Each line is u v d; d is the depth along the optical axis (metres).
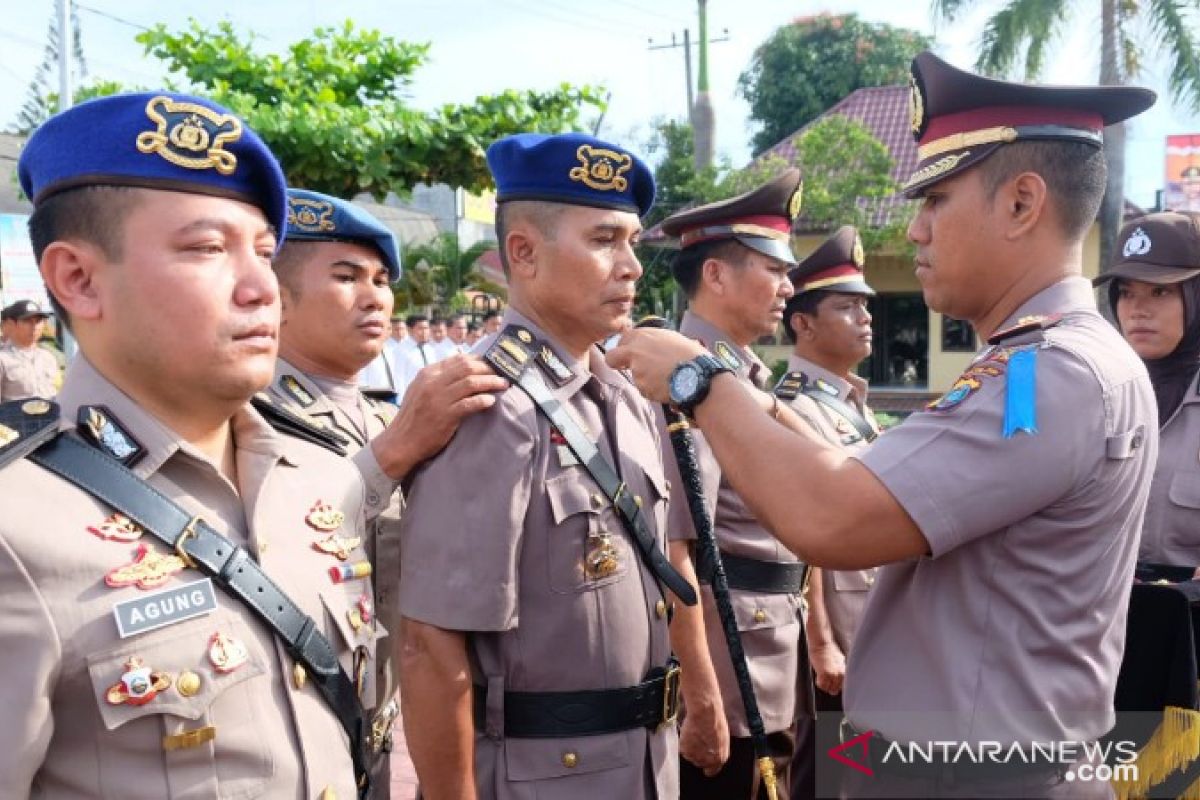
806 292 3.62
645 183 2.17
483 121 4.07
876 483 1.52
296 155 3.82
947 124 1.71
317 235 2.70
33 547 1.22
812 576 3.23
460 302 18.28
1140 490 1.62
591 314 2.12
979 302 1.76
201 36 4.02
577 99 4.26
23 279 10.98
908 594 1.67
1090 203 1.69
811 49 23.69
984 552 1.57
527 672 1.99
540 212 2.09
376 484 1.97
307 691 1.44
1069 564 1.56
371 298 2.76
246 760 1.32
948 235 1.73
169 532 1.34
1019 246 1.69
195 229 1.34
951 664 1.58
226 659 1.32
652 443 2.28
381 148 3.88
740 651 2.11
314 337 2.74
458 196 23.97
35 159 1.37
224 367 1.36
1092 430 1.52
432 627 1.92
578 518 2.01
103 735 1.24
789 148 18.41
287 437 1.68
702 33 19.91
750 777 2.90
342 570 1.57
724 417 1.72
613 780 2.01
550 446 2.03
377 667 2.45
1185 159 12.80
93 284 1.36
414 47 4.22
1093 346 1.58
